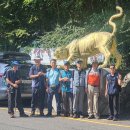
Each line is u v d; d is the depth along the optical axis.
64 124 13.25
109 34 15.04
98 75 14.55
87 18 18.83
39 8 20.52
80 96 14.78
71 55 15.32
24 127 12.62
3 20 22.08
